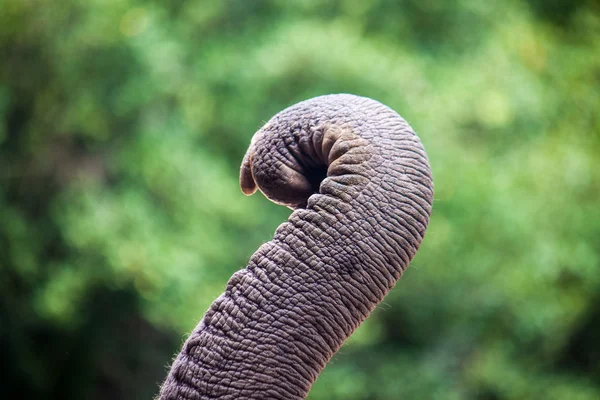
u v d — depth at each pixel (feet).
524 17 90.84
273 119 13.16
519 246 68.85
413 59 73.10
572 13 103.19
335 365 65.98
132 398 69.00
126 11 59.52
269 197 13.14
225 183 62.59
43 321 63.77
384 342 73.05
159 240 58.54
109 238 57.26
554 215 74.18
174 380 12.07
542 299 71.77
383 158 12.21
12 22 56.34
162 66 60.95
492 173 73.15
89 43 58.08
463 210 67.05
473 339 73.67
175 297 57.98
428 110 67.31
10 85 59.41
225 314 11.93
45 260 62.18
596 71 98.68
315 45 64.13
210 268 62.34
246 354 11.69
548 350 77.10
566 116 91.76
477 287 70.23
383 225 11.91
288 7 71.31
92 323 66.80
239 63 66.33
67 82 59.31
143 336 68.39
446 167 67.05
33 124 61.46
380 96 64.80
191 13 69.77
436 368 71.36
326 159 12.64
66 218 59.41
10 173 62.34
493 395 73.41
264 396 11.60
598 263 76.13
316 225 11.91
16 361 66.44
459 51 80.28
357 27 72.13
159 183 60.23
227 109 65.51
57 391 69.67
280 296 11.76
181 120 64.03
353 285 11.75
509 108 77.00
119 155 61.93
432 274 68.54
